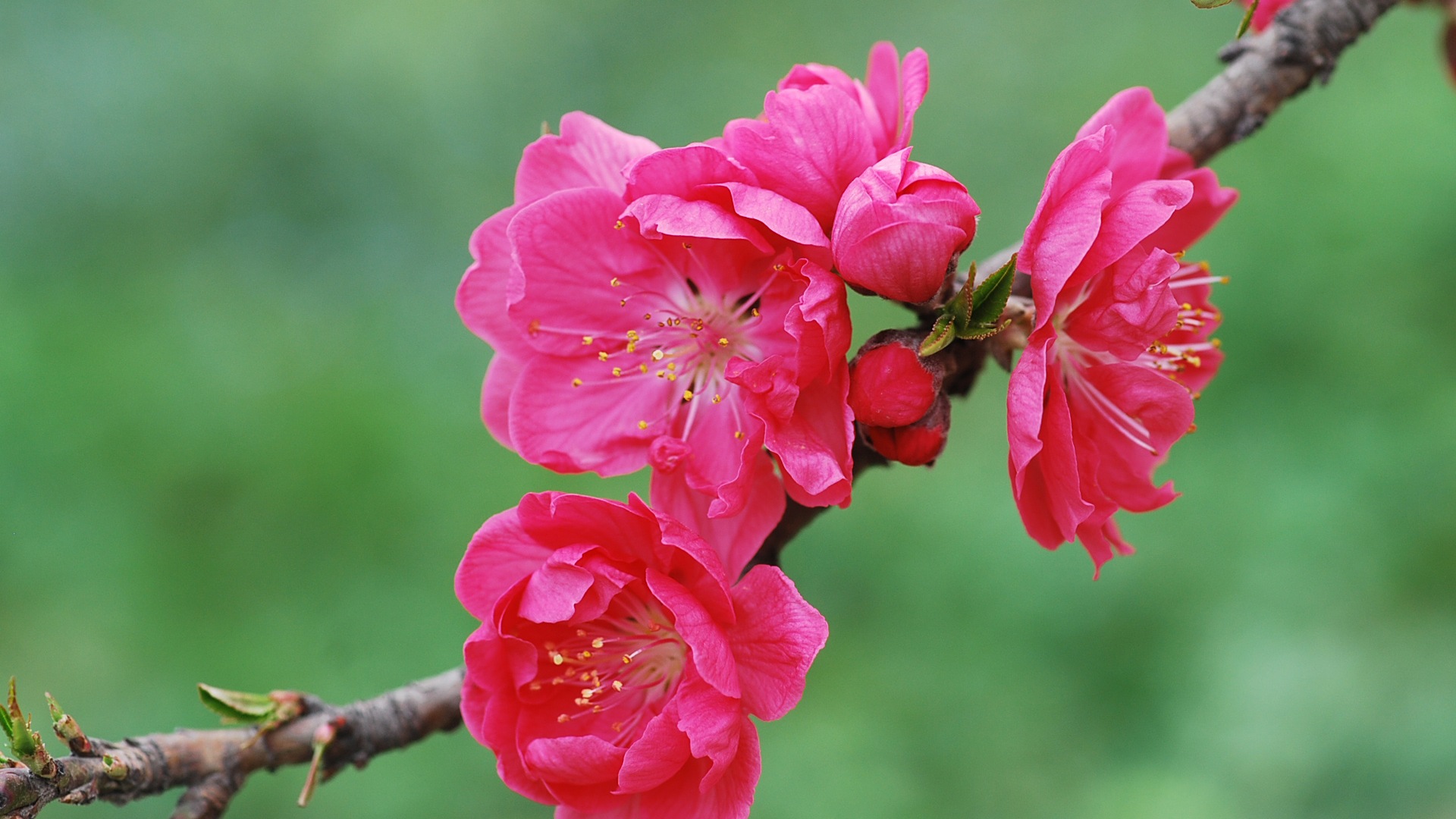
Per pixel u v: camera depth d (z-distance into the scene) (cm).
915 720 100
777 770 96
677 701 55
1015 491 55
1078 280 56
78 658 99
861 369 55
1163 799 90
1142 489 57
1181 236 58
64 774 55
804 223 55
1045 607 102
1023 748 98
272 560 104
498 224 57
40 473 105
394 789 91
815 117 55
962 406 114
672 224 55
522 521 56
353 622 101
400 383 117
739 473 55
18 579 101
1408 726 91
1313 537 99
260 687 97
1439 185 107
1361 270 108
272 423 109
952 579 105
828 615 107
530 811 92
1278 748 93
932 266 55
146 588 102
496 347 57
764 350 57
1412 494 99
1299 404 106
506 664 56
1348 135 113
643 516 55
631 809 56
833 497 55
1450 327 106
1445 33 63
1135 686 100
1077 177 55
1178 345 58
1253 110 59
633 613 57
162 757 56
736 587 56
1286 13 59
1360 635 96
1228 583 100
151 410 110
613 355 57
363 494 106
